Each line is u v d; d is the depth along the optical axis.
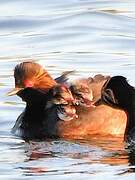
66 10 28.17
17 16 27.45
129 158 14.91
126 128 16.55
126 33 25.59
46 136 16.48
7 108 18.69
